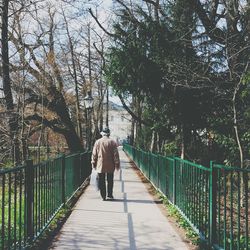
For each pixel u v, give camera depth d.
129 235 8.02
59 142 39.22
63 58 29.22
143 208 11.17
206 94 14.59
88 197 13.34
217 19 14.19
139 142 37.38
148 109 17.52
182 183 9.65
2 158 18.97
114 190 15.40
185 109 15.27
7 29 19.17
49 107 30.44
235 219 9.17
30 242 6.79
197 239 7.45
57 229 8.52
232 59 12.68
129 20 15.05
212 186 6.74
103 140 12.73
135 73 14.72
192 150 16.77
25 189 6.63
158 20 14.73
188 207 8.80
